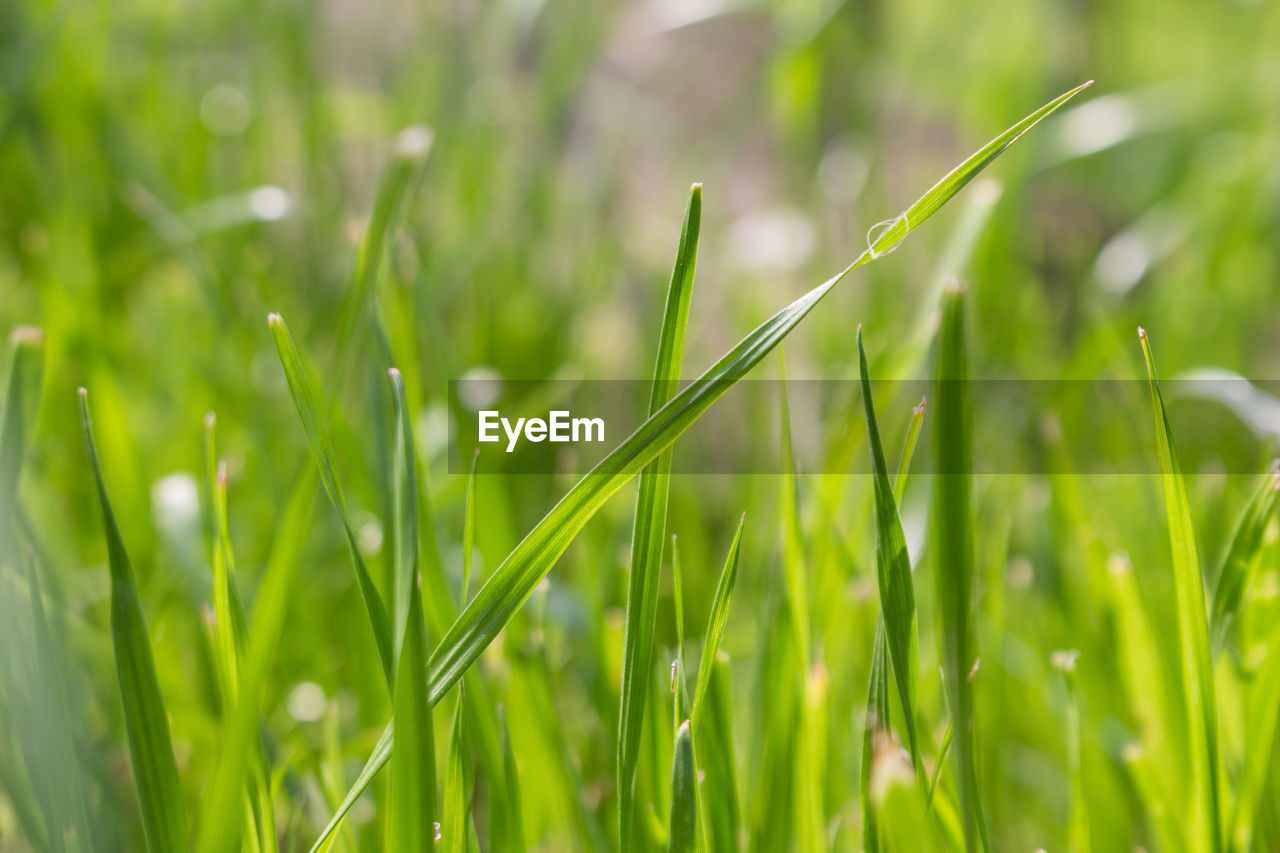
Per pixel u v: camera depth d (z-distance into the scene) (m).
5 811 0.62
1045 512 0.82
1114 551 0.82
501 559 0.73
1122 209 2.38
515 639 0.64
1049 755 0.72
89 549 0.84
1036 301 1.40
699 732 0.60
